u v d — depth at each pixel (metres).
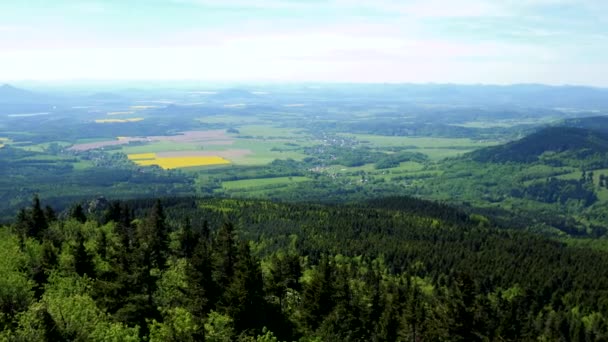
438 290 158.38
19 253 94.50
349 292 107.19
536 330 136.00
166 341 61.41
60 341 57.03
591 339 140.75
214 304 84.62
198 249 91.75
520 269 183.38
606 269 189.00
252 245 192.25
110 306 75.81
